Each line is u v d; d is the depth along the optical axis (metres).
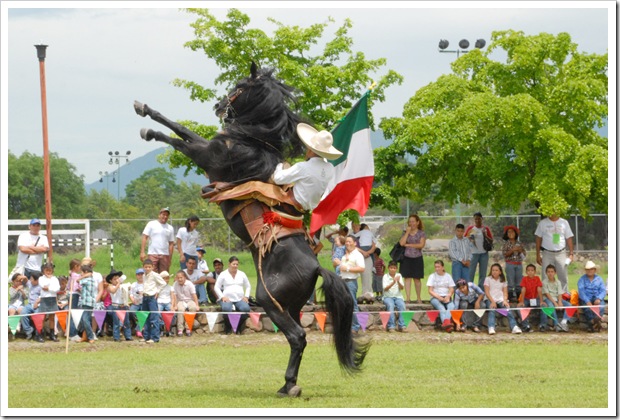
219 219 34.72
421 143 21.02
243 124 12.38
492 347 17.34
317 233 18.23
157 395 11.98
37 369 14.62
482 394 12.06
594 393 12.16
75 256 35.88
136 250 36.94
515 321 19.33
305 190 11.98
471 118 20.62
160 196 57.00
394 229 33.66
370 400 11.60
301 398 11.69
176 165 22.77
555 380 13.23
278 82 12.59
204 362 15.45
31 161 54.97
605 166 20.19
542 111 20.52
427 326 19.67
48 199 23.20
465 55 22.23
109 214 54.44
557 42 21.48
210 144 12.41
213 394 12.08
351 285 19.19
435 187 23.95
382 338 18.61
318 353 16.69
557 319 19.61
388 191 21.52
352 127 14.84
